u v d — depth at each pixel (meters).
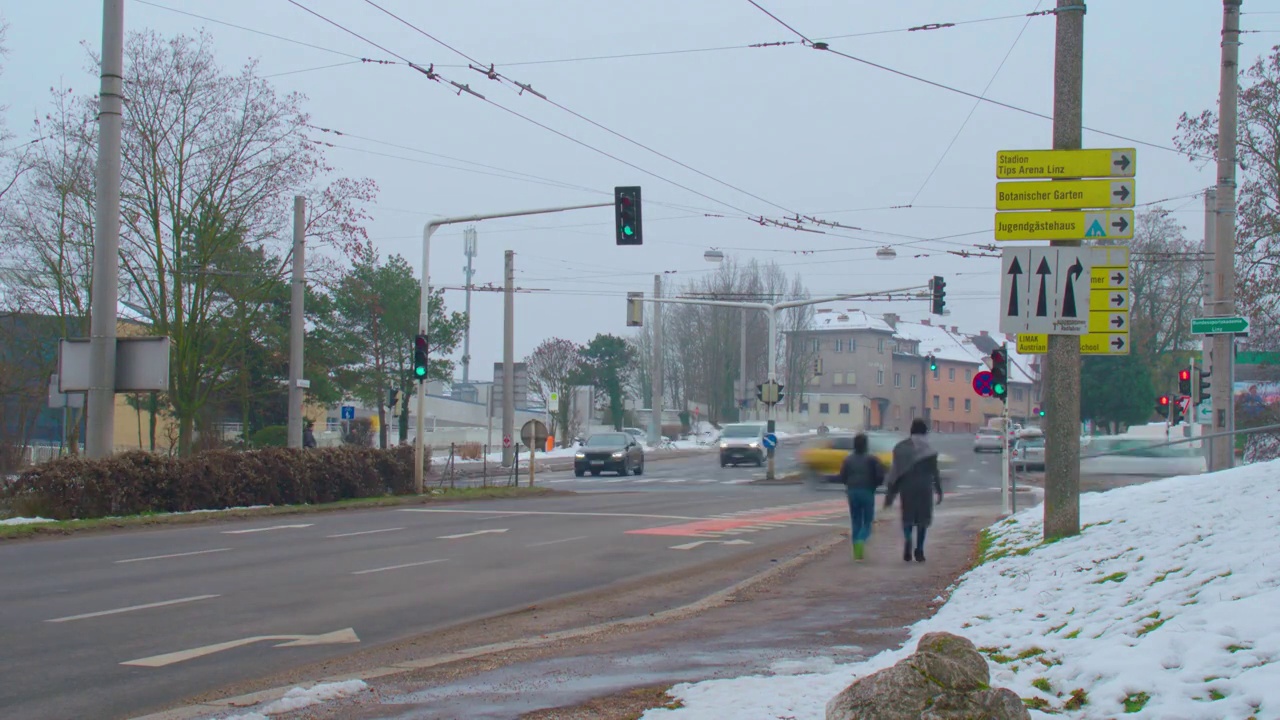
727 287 81.31
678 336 87.31
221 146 34.94
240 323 36.34
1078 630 7.75
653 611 12.15
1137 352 60.00
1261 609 6.57
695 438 76.44
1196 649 6.13
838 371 110.94
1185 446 30.92
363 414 70.00
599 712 6.90
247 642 9.95
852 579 14.12
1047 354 13.59
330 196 35.91
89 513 21.12
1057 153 13.51
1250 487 12.23
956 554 16.61
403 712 7.07
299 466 26.25
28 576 13.99
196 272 34.47
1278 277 27.33
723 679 7.67
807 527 22.14
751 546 18.78
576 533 20.61
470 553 17.30
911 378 116.81
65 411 39.09
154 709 7.55
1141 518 12.26
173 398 36.19
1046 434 13.34
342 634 10.46
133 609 11.55
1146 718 5.37
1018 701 4.91
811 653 8.93
